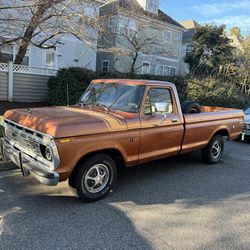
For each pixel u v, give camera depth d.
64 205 4.46
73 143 4.18
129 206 4.55
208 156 6.97
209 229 3.98
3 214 4.09
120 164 5.43
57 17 11.02
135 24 21.66
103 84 5.84
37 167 4.32
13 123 4.90
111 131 4.62
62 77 13.92
